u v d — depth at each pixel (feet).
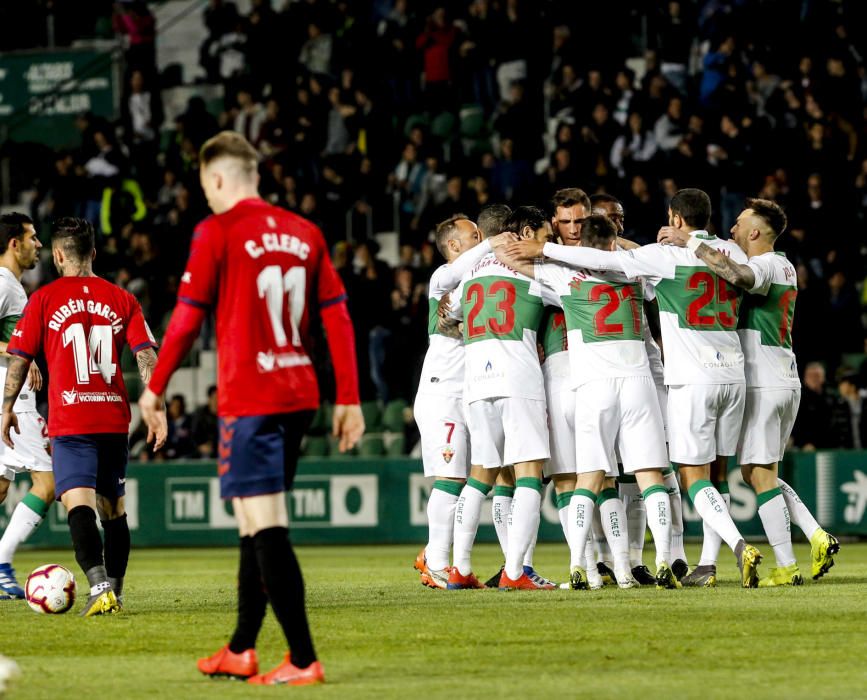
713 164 218.59
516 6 255.91
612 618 76.07
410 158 244.42
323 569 139.85
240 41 288.51
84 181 260.83
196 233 57.57
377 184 247.09
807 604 83.05
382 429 216.95
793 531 189.67
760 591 93.25
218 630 75.00
